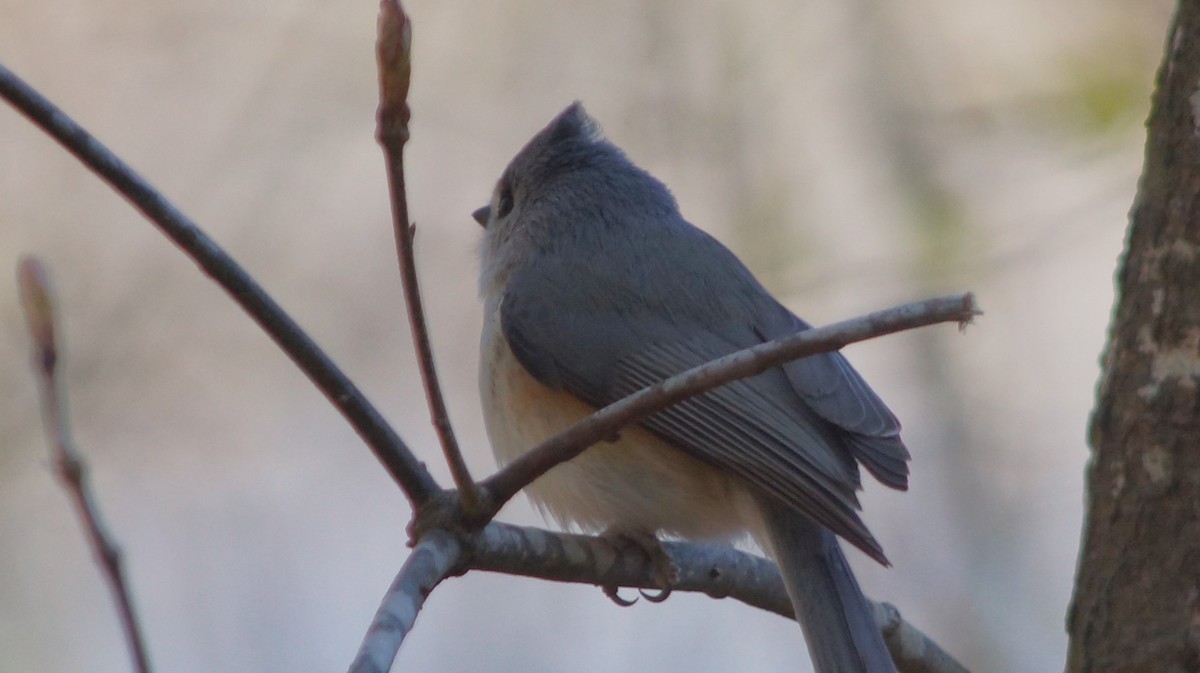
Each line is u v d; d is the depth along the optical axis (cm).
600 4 1238
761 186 1158
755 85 1186
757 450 703
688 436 711
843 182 1145
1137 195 443
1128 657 418
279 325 502
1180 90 430
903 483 719
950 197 1077
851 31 1162
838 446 726
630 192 849
